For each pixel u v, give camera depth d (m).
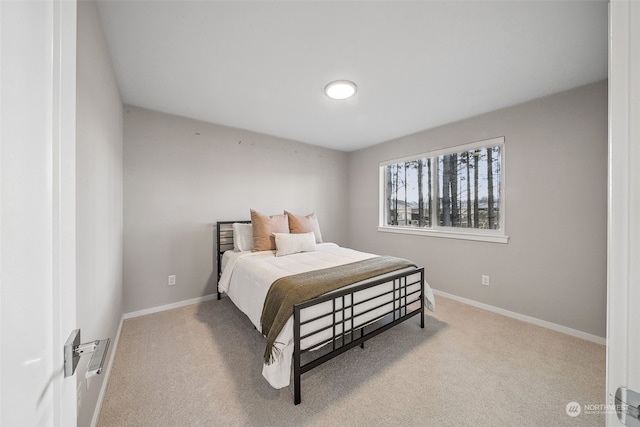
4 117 0.33
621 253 0.40
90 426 1.23
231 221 3.24
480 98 2.40
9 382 0.33
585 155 2.16
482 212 2.86
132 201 2.59
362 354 1.95
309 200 4.03
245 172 3.37
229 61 1.83
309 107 2.62
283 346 1.46
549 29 1.50
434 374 1.72
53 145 0.46
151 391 1.55
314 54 1.75
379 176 3.99
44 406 0.42
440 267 3.20
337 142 3.95
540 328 2.35
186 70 1.95
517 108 2.53
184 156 2.91
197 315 2.66
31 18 0.40
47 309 0.44
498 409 1.43
